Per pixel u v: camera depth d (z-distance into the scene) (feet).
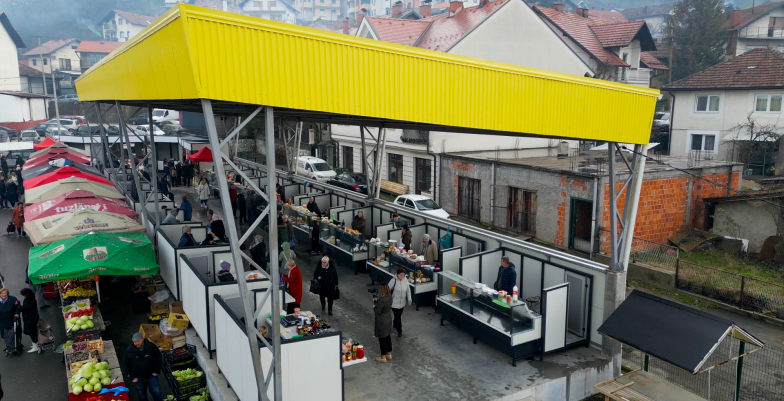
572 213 67.56
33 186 62.75
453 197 88.53
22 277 53.21
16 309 38.40
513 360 34.27
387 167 106.93
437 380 32.68
